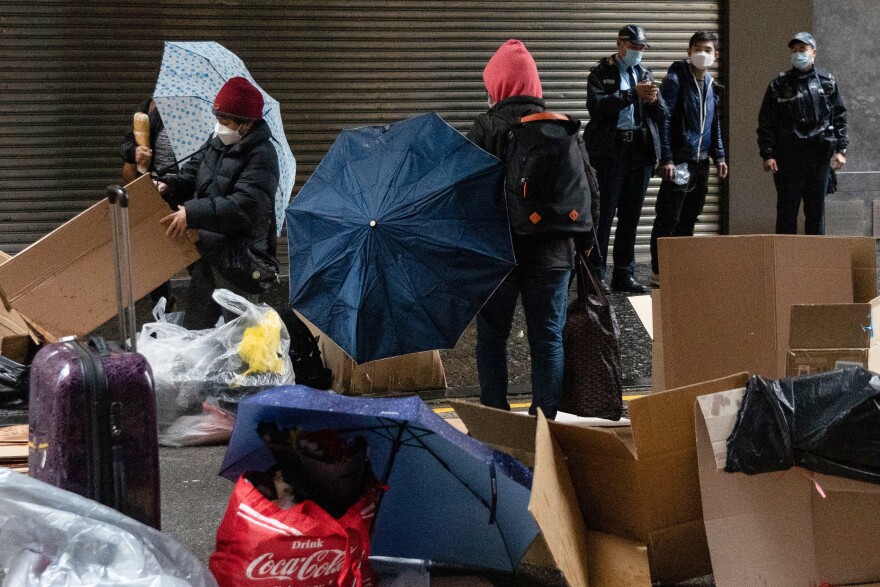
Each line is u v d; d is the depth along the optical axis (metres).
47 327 5.11
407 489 3.38
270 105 6.03
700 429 3.15
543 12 9.81
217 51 6.43
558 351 4.58
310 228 4.39
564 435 3.32
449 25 9.70
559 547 2.87
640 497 3.26
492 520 3.20
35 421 3.03
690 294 4.57
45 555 2.76
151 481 3.06
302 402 3.08
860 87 10.68
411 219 4.22
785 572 3.14
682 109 8.41
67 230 5.07
